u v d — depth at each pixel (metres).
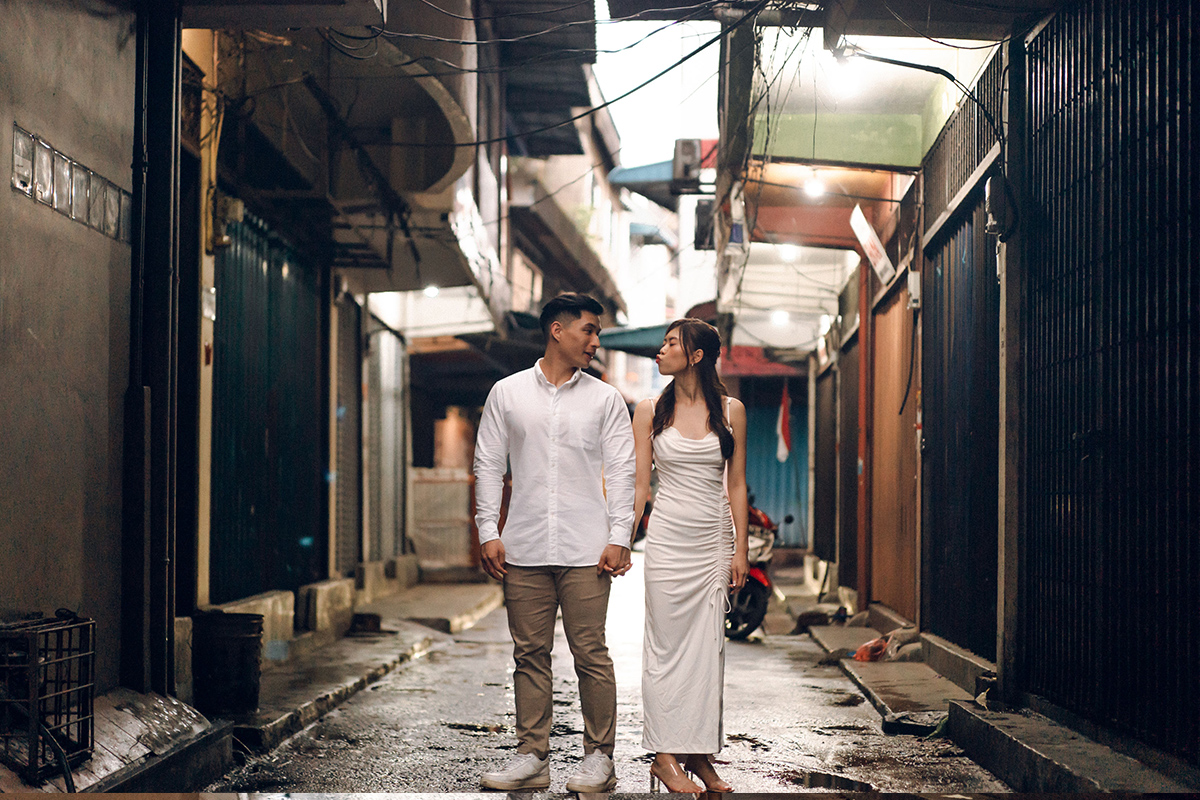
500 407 4.32
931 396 8.41
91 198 4.74
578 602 4.16
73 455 4.53
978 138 6.86
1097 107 4.97
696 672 4.18
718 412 4.28
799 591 15.29
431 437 22.81
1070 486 5.20
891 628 9.62
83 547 4.61
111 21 4.96
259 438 8.97
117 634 4.94
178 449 7.22
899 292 9.91
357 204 10.14
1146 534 4.34
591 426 4.23
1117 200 4.73
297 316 10.33
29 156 4.15
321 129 9.17
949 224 7.75
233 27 5.63
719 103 10.14
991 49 6.50
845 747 5.55
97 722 4.30
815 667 8.59
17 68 4.05
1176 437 4.09
